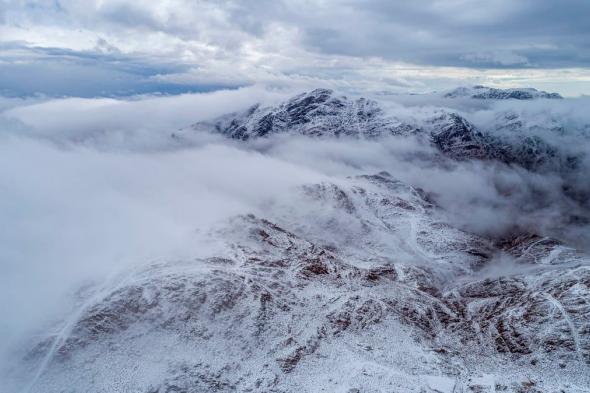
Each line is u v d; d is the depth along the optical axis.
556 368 106.12
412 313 132.88
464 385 100.38
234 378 99.81
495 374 105.38
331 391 97.25
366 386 98.69
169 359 101.88
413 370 105.62
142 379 95.31
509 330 123.19
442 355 113.19
